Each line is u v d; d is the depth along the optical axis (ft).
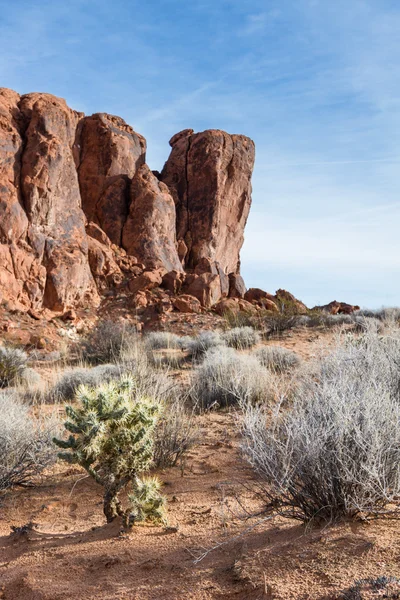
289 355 39.70
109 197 103.04
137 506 12.15
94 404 12.87
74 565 10.48
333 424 11.47
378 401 13.03
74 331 78.33
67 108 96.43
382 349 22.72
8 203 80.69
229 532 11.19
